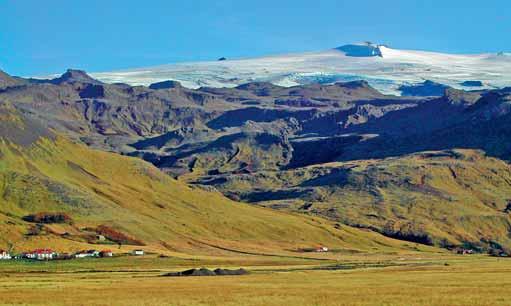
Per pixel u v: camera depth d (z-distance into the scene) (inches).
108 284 7313.0
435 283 7249.0
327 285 7145.7
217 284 7352.4
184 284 7362.2
